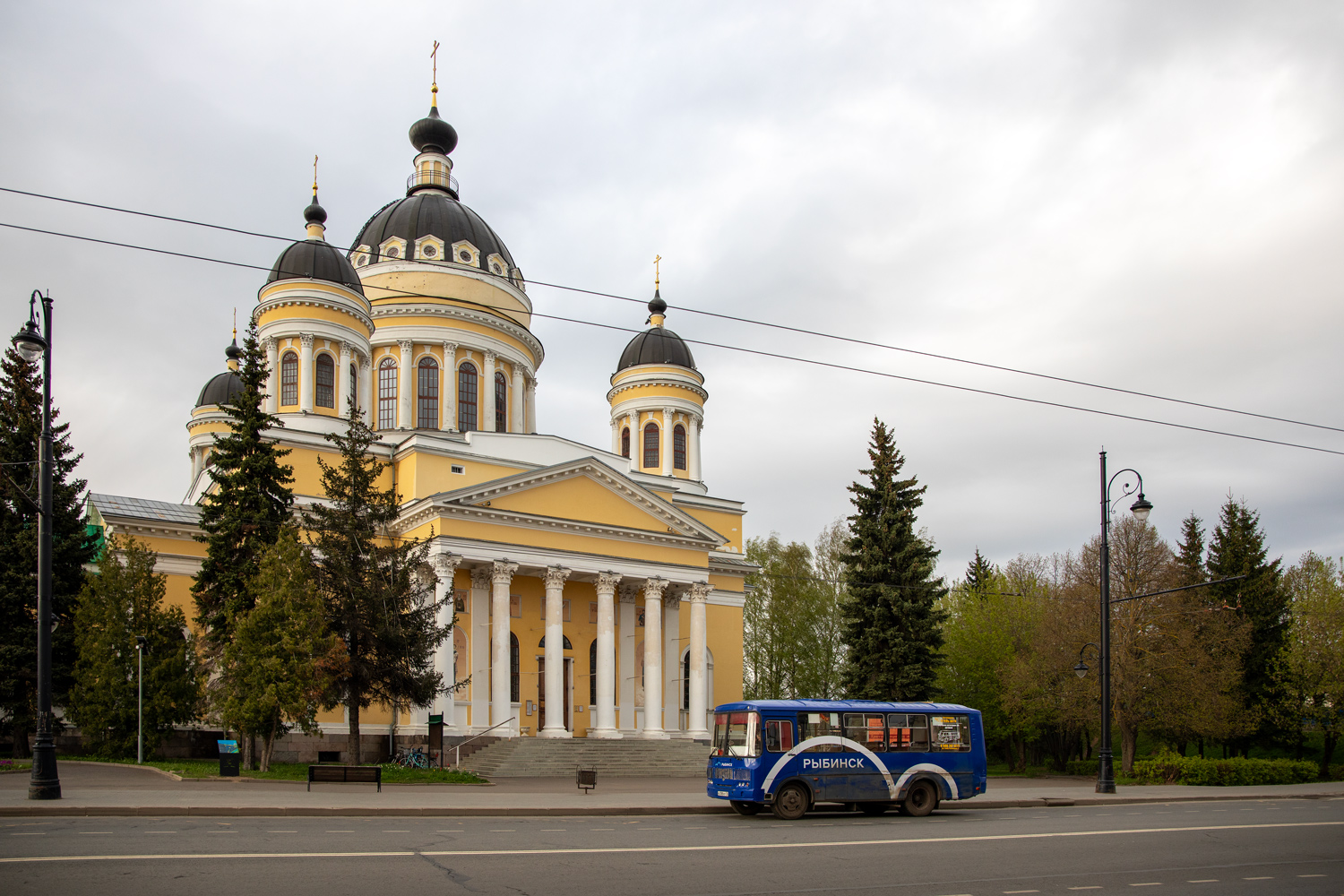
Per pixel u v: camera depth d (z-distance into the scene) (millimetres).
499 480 46688
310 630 33719
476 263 61812
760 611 77625
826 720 26266
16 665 38938
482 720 46969
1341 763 59562
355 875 13859
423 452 49125
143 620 38750
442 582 44688
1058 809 29172
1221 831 22031
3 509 40969
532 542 47594
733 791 25562
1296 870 16547
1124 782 43281
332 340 52562
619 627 53156
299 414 50969
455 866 14930
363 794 27438
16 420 41844
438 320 58938
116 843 16188
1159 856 17969
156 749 39281
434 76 67688
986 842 19375
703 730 51969
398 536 38750
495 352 60625
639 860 15992
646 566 50938
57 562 41594
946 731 27609
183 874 13617
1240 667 52938
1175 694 45594
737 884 14102
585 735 51062
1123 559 48094
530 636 50438
